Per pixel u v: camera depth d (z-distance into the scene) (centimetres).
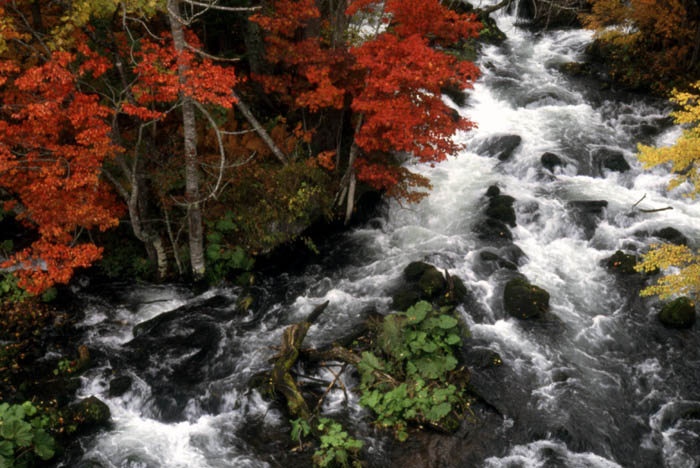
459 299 1239
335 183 1509
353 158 1408
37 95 1013
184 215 1359
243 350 1131
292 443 924
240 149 1428
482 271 1339
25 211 1114
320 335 1162
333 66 1321
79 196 1070
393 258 1409
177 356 1120
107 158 1256
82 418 948
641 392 1030
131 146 1277
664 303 1237
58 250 1075
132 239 1366
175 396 1020
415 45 1208
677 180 1028
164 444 923
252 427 959
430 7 1292
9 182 1083
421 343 1014
